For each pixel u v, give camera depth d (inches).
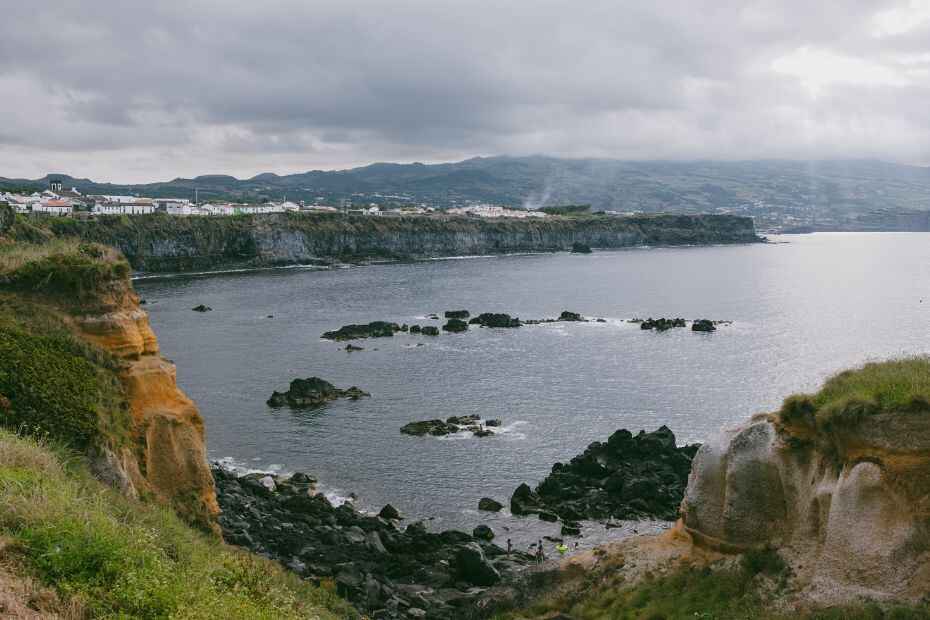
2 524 617.0
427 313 5605.3
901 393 852.0
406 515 1991.9
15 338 1079.0
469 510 2027.6
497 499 2101.4
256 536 1704.0
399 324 5078.7
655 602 973.8
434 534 1802.4
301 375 3558.1
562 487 2135.8
